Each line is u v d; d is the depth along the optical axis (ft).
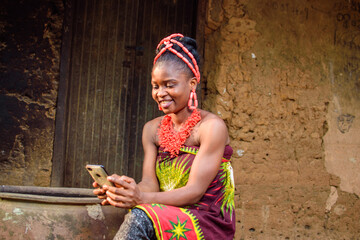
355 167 15.52
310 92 15.07
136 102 15.01
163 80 7.04
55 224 6.98
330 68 15.43
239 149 14.02
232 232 7.04
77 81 14.55
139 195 6.42
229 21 14.19
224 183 7.21
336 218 15.20
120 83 14.87
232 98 14.03
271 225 14.26
